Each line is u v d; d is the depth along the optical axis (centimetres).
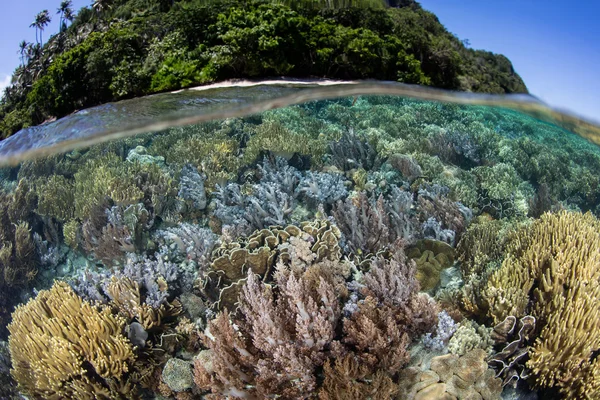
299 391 358
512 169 973
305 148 884
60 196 827
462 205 729
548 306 438
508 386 401
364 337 376
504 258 551
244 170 848
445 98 941
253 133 1010
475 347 402
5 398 546
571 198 1038
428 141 995
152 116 741
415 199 786
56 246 783
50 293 552
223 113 754
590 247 496
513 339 421
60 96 868
